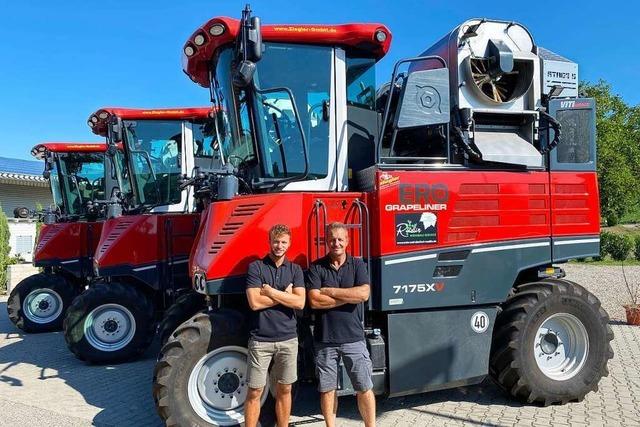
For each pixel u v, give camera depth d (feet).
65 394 19.63
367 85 17.84
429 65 18.83
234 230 15.08
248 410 13.91
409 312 16.07
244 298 16.07
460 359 16.47
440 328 16.33
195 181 18.57
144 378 21.85
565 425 15.66
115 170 27.94
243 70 14.55
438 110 16.43
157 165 26.89
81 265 32.17
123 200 27.91
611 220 122.72
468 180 16.67
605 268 71.56
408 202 15.97
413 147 19.10
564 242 17.80
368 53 17.63
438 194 16.28
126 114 26.37
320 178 16.40
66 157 35.83
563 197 17.88
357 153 17.66
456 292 16.38
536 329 17.28
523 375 16.94
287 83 16.33
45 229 32.99
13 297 31.99
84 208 35.86
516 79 18.10
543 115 17.79
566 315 17.67
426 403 17.69
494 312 17.07
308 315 15.60
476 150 17.04
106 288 24.50
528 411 16.93
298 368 15.31
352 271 14.08
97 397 19.25
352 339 13.98
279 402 14.14
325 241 15.48
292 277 13.98
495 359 17.31
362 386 13.93
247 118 16.38
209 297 15.84
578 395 17.43
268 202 15.26
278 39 16.16
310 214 15.49
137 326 24.59
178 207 26.76
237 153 17.02
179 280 25.54
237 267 14.79
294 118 16.37
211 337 14.58
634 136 128.57
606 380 20.17
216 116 18.40
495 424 15.79
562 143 18.04
